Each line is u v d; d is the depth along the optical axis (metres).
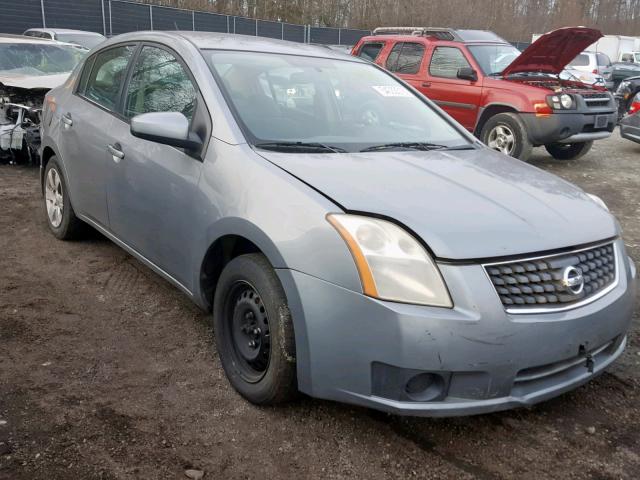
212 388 3.05
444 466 2.54
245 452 2.58
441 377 2.38
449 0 41.41
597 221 2.90
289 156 3.03
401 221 2.47
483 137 9.59
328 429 2.75
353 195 2.62
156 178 3.48
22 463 2.43
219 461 2.52
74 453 2.51
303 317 2.54
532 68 9.83
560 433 2.80
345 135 3.50
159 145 3.51
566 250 2.63
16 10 21.86
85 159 4.32
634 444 2.75
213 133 3.18
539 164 10.11
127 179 3.77
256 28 30.06
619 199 7.70
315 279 2.50
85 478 2.37
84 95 4.65
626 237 6.04
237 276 2.89
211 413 2.84
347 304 2.42
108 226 4.18
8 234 5.25
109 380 3.08
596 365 2.78
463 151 3.68
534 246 2.52
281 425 2.76
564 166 9.96
